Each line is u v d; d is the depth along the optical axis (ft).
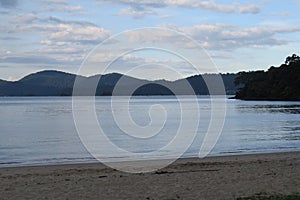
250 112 214.69
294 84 364.79
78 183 38.50
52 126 130.21
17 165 57.41
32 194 33.83
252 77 407.64
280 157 61.26
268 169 46.03
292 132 111.45
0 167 54.24
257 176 41.22
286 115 190.90
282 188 35.19
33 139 95.04
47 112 219.61
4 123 145.07
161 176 42.16
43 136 101.50
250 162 53.42
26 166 54.95
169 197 32.19
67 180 40.50
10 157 67.56
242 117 178.81
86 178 41.57
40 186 37.24
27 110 242.78
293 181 38.32
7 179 41.88
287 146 81.41
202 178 40.47
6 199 32.12
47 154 70.85
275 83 379.14
